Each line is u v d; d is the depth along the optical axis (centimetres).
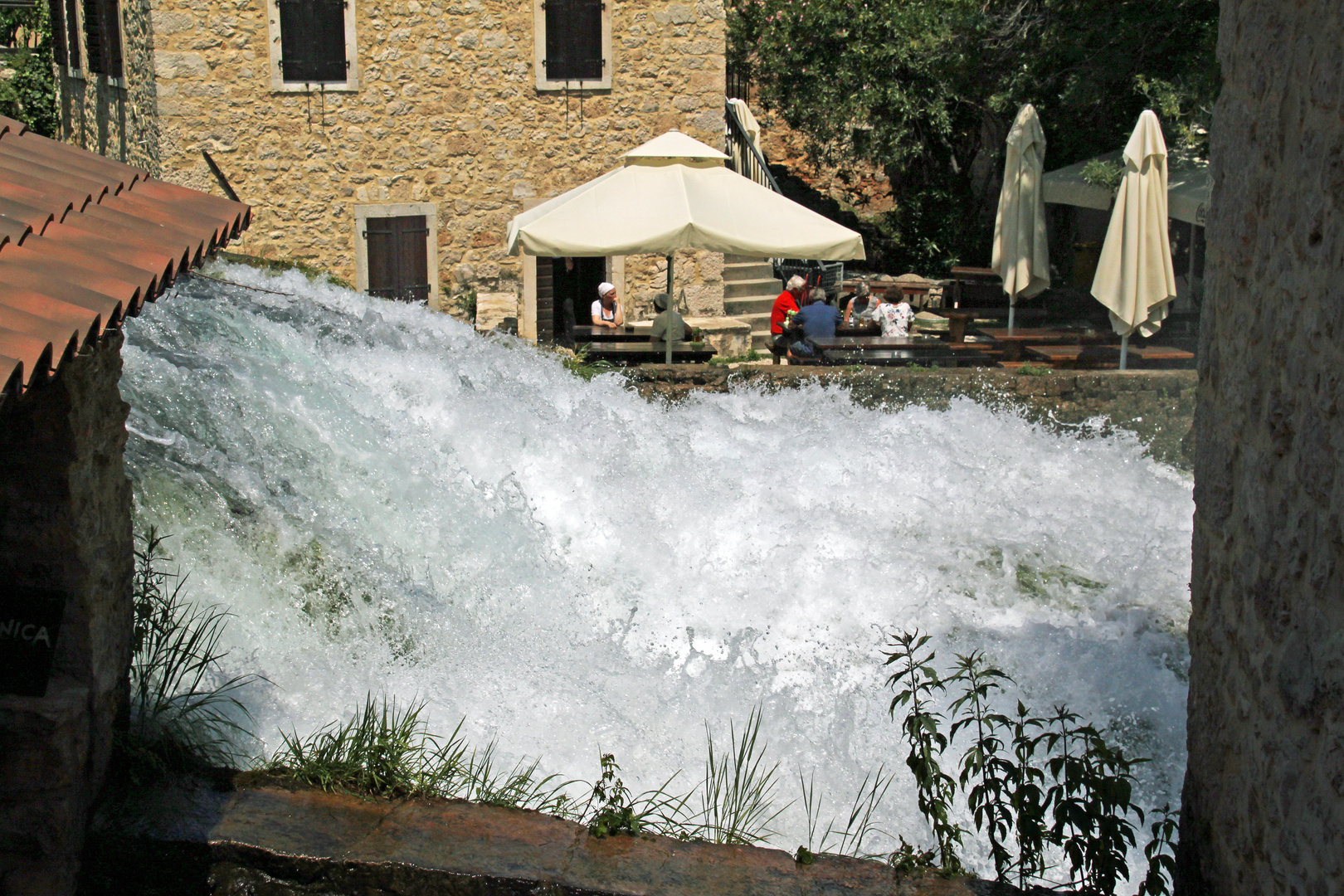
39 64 2052
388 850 404
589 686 583
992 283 1580
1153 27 1442
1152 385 1061
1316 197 322
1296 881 320
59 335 286
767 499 802
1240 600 373
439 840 414
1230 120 397
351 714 527
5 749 380
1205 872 398
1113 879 397
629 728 551
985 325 1547
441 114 1495
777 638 651
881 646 643
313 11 1427
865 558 729
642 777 516
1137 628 671
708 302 1627
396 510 702
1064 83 1600
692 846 421
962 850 480
